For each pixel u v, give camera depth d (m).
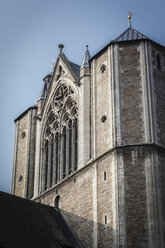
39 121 63.00
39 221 49.84
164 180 47.31
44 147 61.00
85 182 51.66
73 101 58.84
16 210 49.50
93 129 53.28
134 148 48.59
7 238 44.56
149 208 45.62
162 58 54.25
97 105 54.12
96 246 47.28
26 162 62.09
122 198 46.56
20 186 61.84
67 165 56.44
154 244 43.97
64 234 49.94
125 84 52.22
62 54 63.22
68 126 58.44
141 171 47.47
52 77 63.09
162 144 49.16
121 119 50.53
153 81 52.06
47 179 58.50
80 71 58.91
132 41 54.09
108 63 54.44
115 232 45.47
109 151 49.59
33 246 45.34
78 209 51.22
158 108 50.94
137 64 52.94
